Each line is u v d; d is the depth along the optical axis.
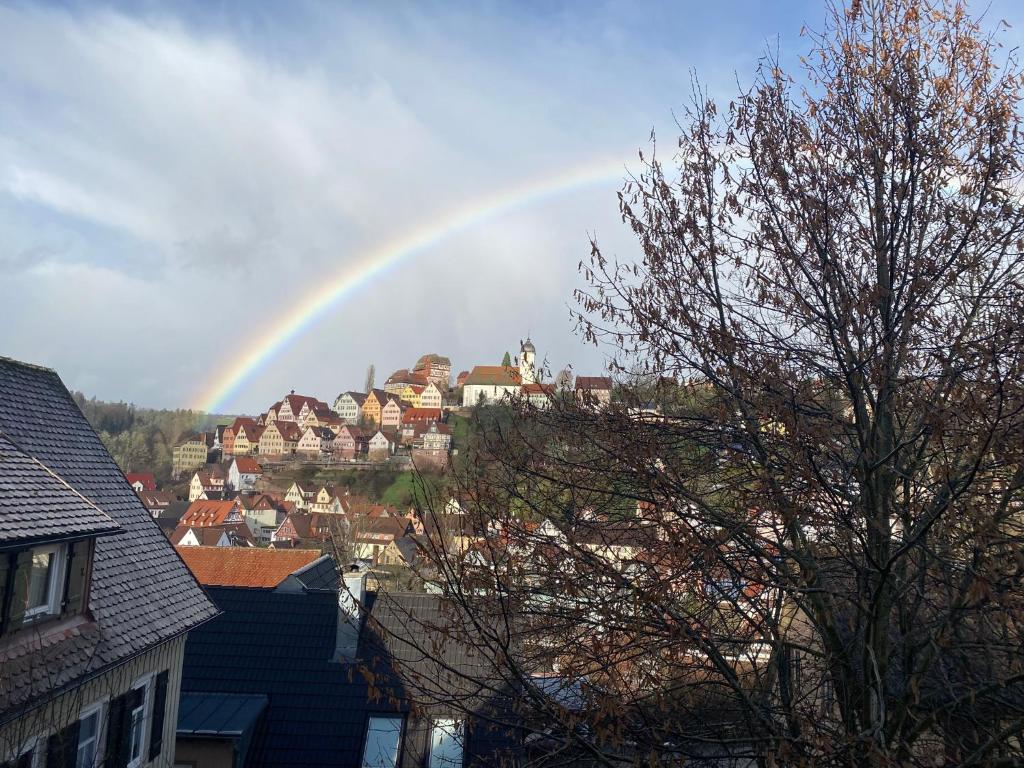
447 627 6.42
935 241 7.39
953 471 6.13
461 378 164.12
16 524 10.27
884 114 7.49
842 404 8.05
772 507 6.46
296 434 152.62
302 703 18.44
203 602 16.89
